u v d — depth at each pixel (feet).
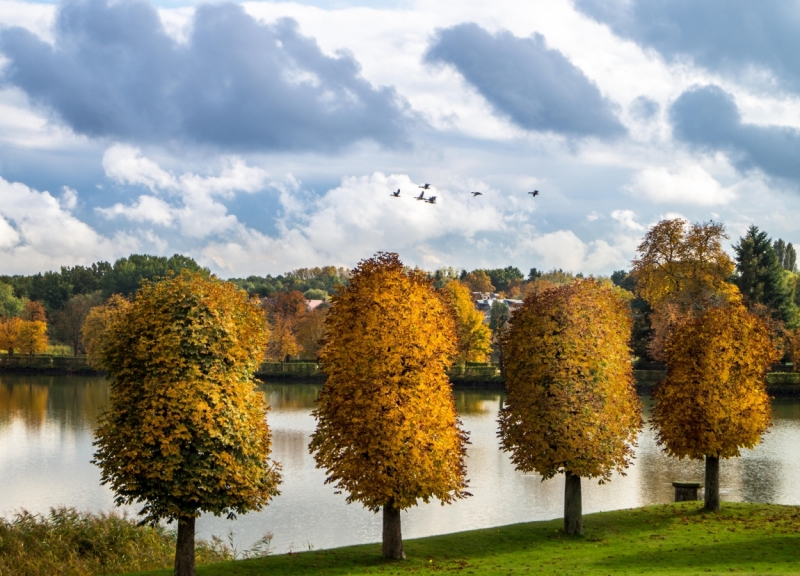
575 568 86.28
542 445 106.11
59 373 442.09
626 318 119.24
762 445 200.44
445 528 126.52
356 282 97.71
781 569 83.87
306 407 286.05
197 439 82.94
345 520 131.23
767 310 331.36
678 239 276.62
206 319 84.07
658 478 162.40
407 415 91.66
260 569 88.74
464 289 379.35
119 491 82.38
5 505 138.31
